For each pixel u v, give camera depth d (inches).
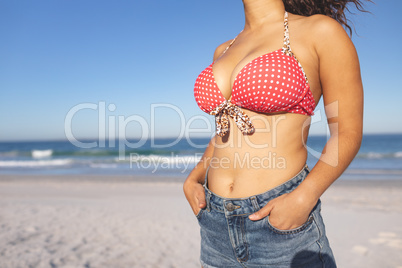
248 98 59.4
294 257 55.4
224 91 67.4
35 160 1267.2
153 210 334.0
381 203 359.6
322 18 59.0
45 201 391.9
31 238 239.6
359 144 53.7
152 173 703.7
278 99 57.4
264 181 59.1
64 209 340.5
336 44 55.6
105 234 251.6
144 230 261.4
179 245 226.4
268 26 66.6
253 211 57.3
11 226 271.6
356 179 591.8
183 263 195.5
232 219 59.4
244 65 62.8
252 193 59.4
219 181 65.1
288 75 56.9
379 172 722.8
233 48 71.7
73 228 266.8
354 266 189.8
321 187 51.3
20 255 205.0
